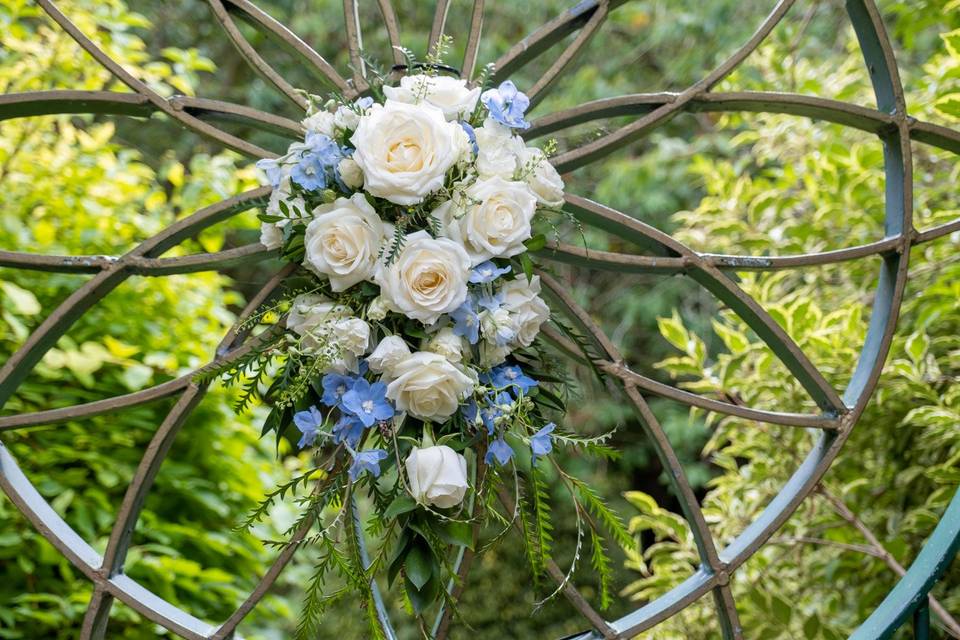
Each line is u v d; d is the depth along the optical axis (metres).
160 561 2.75
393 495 1.64
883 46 1.78
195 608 2.97
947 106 2.20
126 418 2.91
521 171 1.67
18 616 2.79
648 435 1.75
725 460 3.05
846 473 2.76
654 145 6.33
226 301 3.50
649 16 6.29
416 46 6.30
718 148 5.79
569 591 1.70
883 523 2.73
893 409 2.68
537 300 1.67
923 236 1.76
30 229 2.97
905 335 2.76
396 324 1.65
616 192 5.92
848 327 2.63
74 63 3.27
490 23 6.44
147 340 3.02
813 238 3.06
